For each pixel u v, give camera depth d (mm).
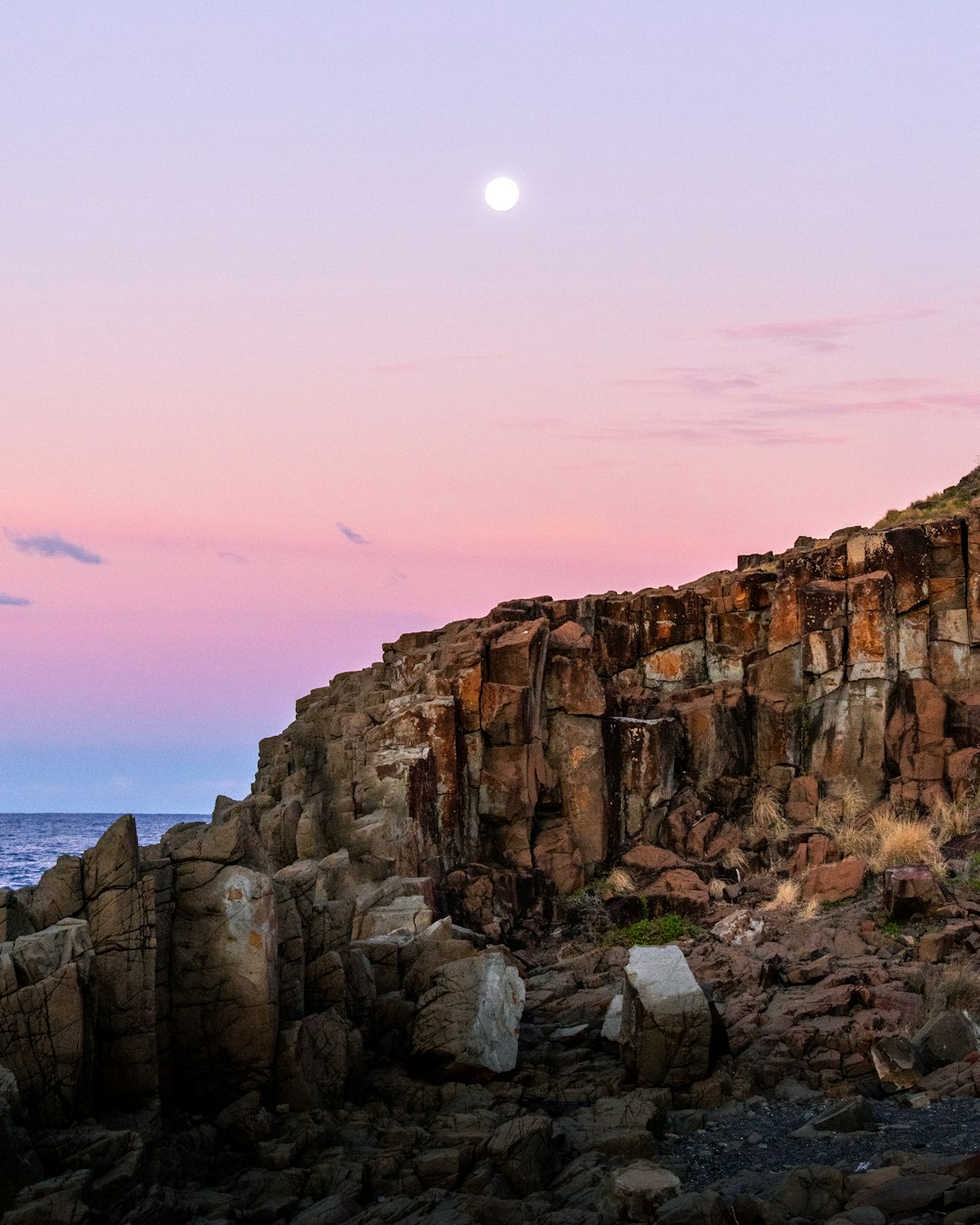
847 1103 11367
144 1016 11234
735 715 24016
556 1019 15578
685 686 25484
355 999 14062
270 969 12141
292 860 20031
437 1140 11328
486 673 22281
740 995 15438
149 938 11367
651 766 22844
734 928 18312
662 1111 12078
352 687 30812
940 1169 9242
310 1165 10891
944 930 16328
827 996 14492
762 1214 8852
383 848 18953
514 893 20531
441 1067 13211
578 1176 10461
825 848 20859
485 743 21953
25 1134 9391
